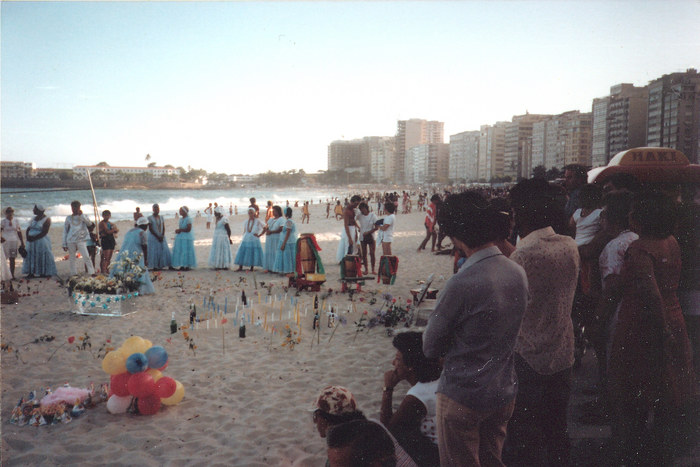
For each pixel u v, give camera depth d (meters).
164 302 8.18
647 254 2.76
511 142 123.19
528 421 2.75
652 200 2.79
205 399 4.38
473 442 2.18
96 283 7.33
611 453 2.90
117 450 3.51
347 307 7.63
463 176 178.25
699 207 2.88
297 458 3.38
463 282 2.12
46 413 3.91
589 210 4.22
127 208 65.56
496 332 2.09
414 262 12.41
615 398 2.90
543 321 2.67
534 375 2.70
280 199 112.75
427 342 2.23
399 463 2.42
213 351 5.64
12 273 10.78
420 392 2.76
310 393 4.47
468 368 2.12
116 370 4.12
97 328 6.63
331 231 24.56
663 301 2.79
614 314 3.03
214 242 11.81
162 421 3.97
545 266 2.62
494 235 2.15
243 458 3.37
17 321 6.95
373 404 4.19
